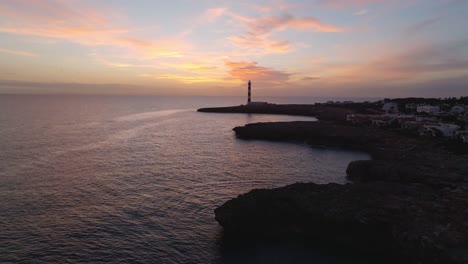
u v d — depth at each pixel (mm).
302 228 33719
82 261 28156
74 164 62250
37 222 35375
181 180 52938
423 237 27891
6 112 180500
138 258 28953
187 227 35281
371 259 29781
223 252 30406
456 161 61312
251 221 33781
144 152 76938
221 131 124938
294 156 78438
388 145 86562
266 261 29062
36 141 86875
